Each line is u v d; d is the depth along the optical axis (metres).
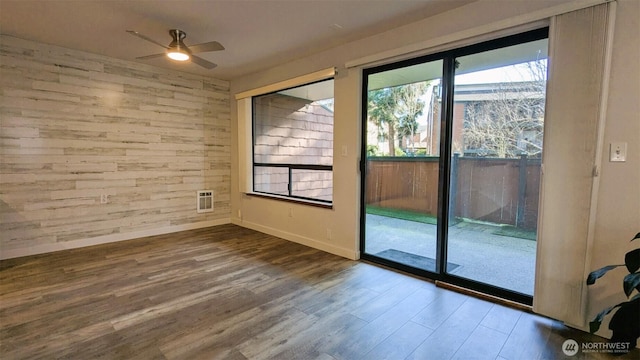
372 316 2.29
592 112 1.99
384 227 3.35
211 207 5.08
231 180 5.28
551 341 2.00
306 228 4.05
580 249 2.06
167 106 4.53
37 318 2.22
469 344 1.97
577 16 2.01
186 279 2.94
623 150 1.92
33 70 3.51
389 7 2.62
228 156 5.25
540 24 2.23
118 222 4.19
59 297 2.54
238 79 5.00
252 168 5.02
